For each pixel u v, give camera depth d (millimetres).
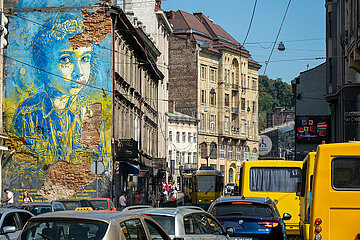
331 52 50656
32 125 38000
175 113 96312
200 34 105062
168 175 79125
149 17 66562
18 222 13867
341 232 12336
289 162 23156
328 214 12430
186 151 96000
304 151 56688
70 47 38719
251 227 14172
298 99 67562
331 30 50781
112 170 37688
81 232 8180
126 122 45375
